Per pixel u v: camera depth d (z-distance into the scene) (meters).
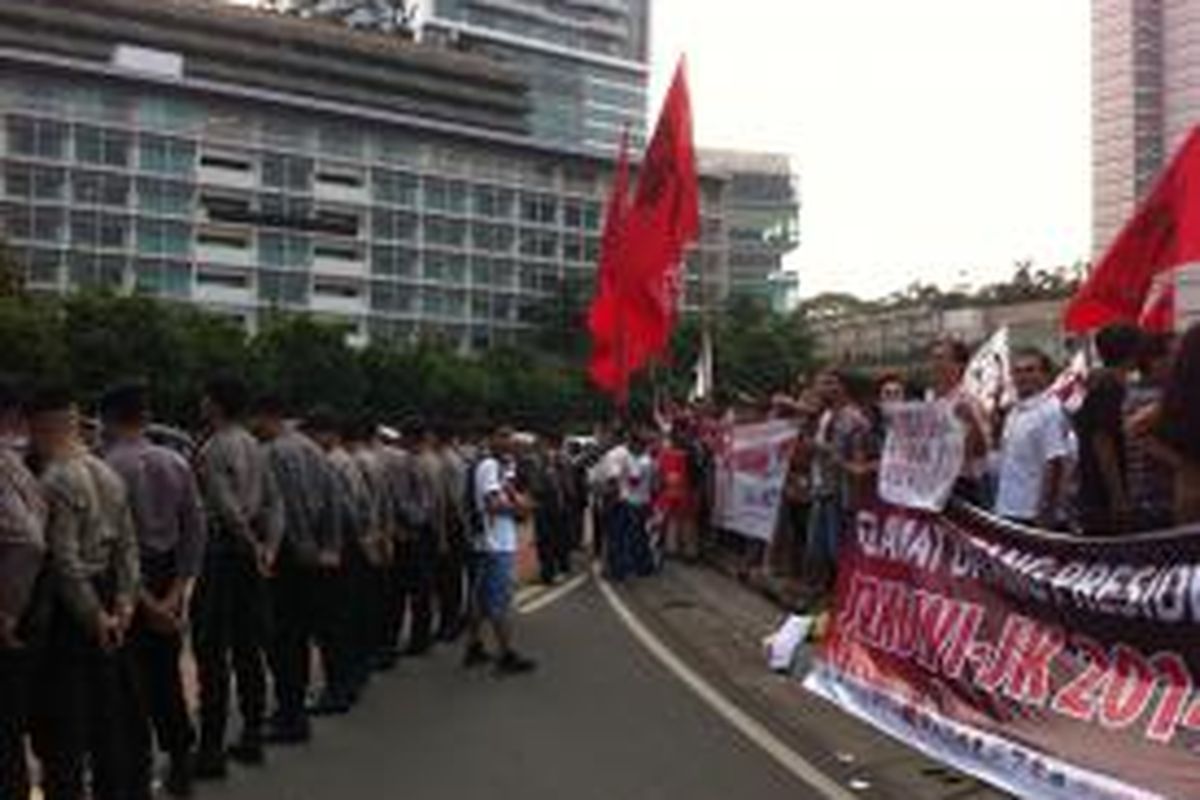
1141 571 7.68
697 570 28.00
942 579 9.74
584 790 10.00
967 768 9.12
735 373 119.19
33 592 8.25
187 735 9.86
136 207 140.75
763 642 17.30
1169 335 9.74
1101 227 67.88
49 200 136.12
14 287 72.88
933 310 93.75
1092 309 12.47
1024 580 8.74
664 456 29.53
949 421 9.72
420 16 193.25
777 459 22.75
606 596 23.98
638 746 11.47
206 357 100.19
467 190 162.00
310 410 13.71
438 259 160.12
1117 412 9.68
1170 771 7.30
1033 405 11.16
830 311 139.88
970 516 9.39
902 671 10.20
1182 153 11.58
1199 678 7.26
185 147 144.00
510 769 10.68
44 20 154.12
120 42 158.62
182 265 143.75
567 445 35.38
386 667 15.66
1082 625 8.16
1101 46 67.25
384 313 156.62
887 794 9.77
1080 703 8.10
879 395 15.95
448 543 17.41
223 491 10.73
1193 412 5.79
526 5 197.12
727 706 13.26
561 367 153.00
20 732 8.22
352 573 13.16
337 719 12.77
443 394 128.50
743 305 132.75
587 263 169.38
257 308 148.50
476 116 183.00
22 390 8.45
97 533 8.63
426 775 10.51
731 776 10.38
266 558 10.98
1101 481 9.73
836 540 17.28
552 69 198.75
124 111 140.38
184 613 9.73
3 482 8.03
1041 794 8.30
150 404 10.01
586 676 15.16
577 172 169.00
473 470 16.11
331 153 153.50
